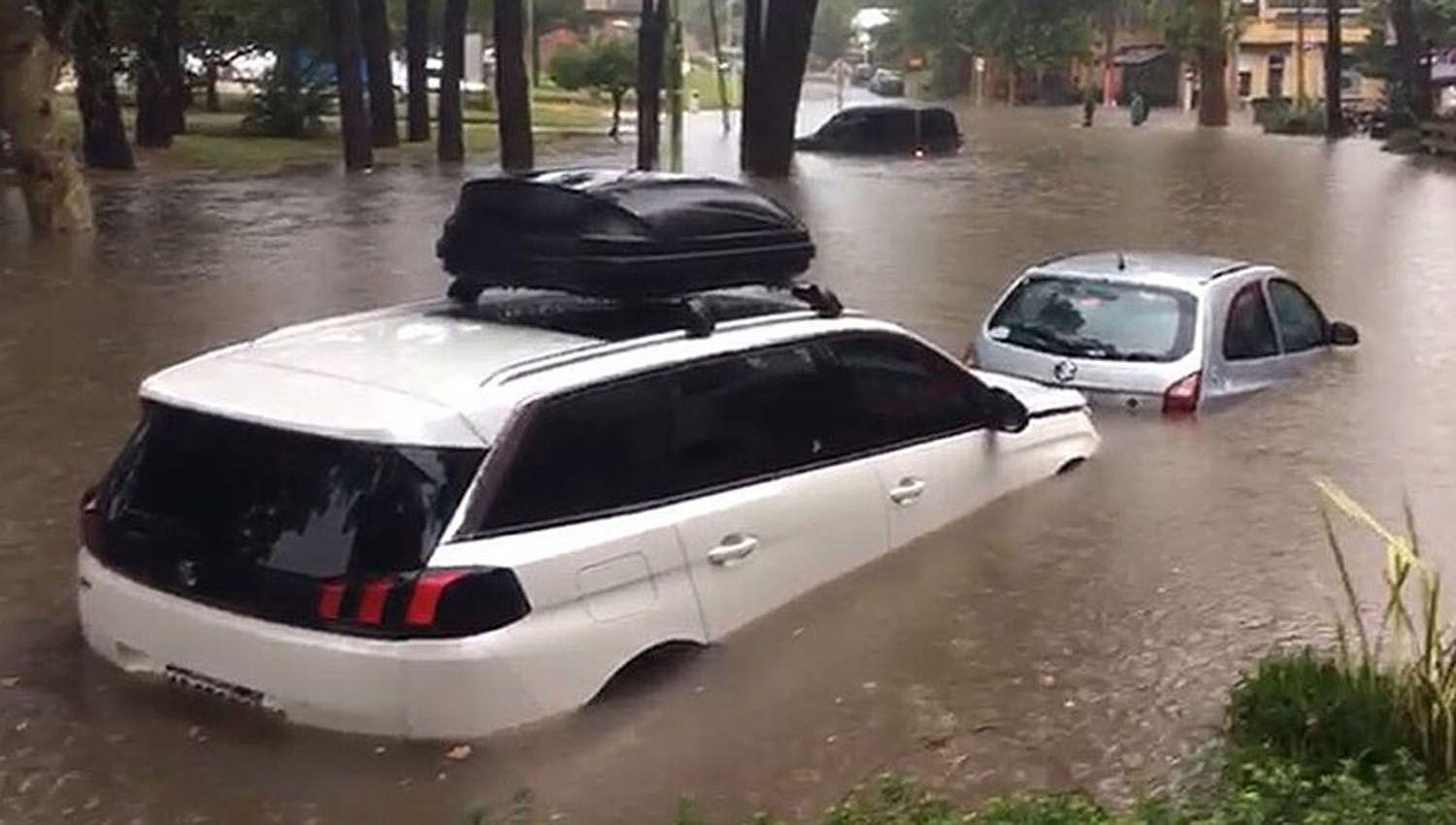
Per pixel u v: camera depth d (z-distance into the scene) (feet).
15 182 89.10
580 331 20.53
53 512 27.99
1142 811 15.60
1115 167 122.93
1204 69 217.15
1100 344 34.30
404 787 17.20
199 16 131.75
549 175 21.72
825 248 66.39
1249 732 18.45
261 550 17.89
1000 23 263.70
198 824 16.79
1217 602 22.67
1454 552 24.98
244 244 65.98
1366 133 184.85
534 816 16.87
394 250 64.08
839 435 22.29
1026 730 18.97
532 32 247.09
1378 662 19.53
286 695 17.56
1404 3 176.14
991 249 67.10
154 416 19.20
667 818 16.98
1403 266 63.57
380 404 18.04
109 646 19.10
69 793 17.28
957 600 22.27
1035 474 26.66
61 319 47.75
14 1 66.69
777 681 19.80
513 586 17.58
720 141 144.25
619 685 18.65
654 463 19.52
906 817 15.70
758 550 20.53
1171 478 28.53
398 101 185.68
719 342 20.84
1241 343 35.47
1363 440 31.99
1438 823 15.03
